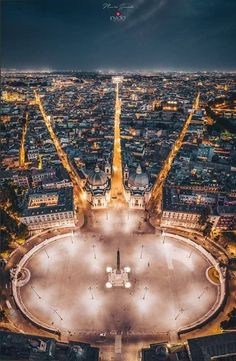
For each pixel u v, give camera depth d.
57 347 182.25
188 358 179.62
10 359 172.12
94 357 178.75
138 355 194.50
